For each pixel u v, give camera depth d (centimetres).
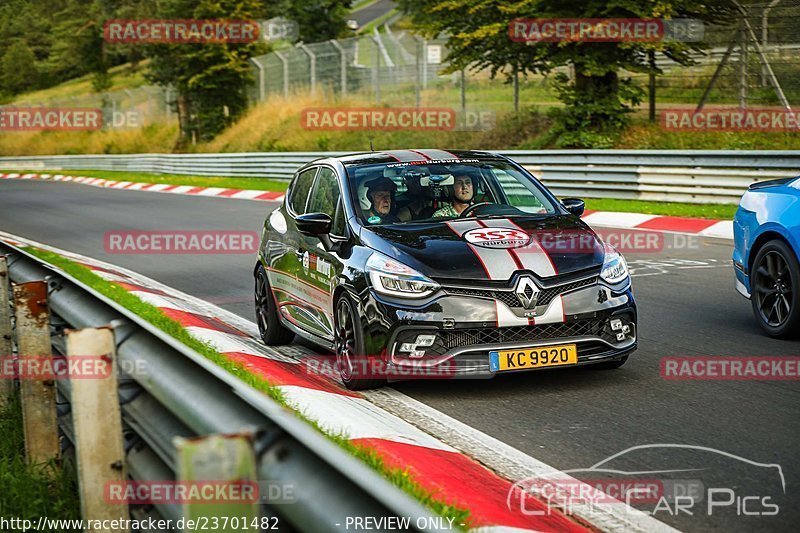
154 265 1641
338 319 771
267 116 4778
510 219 791
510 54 2770
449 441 607
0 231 2386
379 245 746
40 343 548
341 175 847
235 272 1506
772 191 891
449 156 873
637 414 653
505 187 839
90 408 412
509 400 703
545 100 3841
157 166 4609
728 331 915
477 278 705
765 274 881
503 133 3341
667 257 1437
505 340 699
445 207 809
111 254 1831
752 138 2573
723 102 3038
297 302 873
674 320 976
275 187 3241
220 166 3916
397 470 506
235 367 762
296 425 272
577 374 773
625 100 2834
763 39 2775
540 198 838
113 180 4322
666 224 1780
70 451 532
